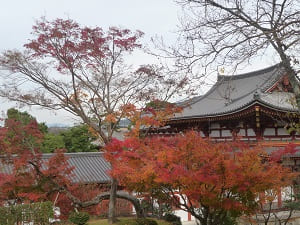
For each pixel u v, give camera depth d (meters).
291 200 18.11
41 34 12.97
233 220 14.29
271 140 22.91
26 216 14.73
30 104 13.82
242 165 9.40
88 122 14.09
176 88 13.86
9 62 13.20
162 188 11.21
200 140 10.44
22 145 15.72
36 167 15.44
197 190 9.26
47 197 16.31
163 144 10.54
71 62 13.58
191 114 28.22
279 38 7.82
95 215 17.88
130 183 11.16
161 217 16.86
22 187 15.57
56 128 45.38
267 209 19.38
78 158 26.47
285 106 21.06
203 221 11.05
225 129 25.64
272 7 8.39
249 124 23.58
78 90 14.31
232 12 8.33
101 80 14.59
